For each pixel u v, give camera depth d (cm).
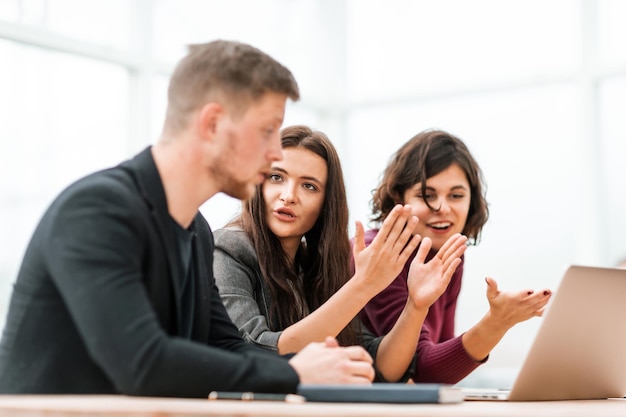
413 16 618
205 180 174
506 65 577
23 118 435
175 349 149
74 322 162
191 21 537
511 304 237
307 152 247
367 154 631
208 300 189
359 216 628
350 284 220
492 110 577
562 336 187
